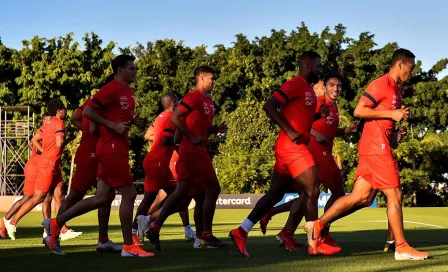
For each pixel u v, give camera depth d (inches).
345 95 1417.3
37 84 1427.2
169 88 1462.8
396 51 238.5
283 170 248.1
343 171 1299.2
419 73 1475.1
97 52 1496.1
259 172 1247.5
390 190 230.2
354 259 226.8
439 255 236.4
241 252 243.9
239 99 1466.5
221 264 215.6
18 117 1424.7
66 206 301.7
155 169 348.5
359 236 378.3
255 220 247.0
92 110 251.0
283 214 780.0
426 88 1412.4
